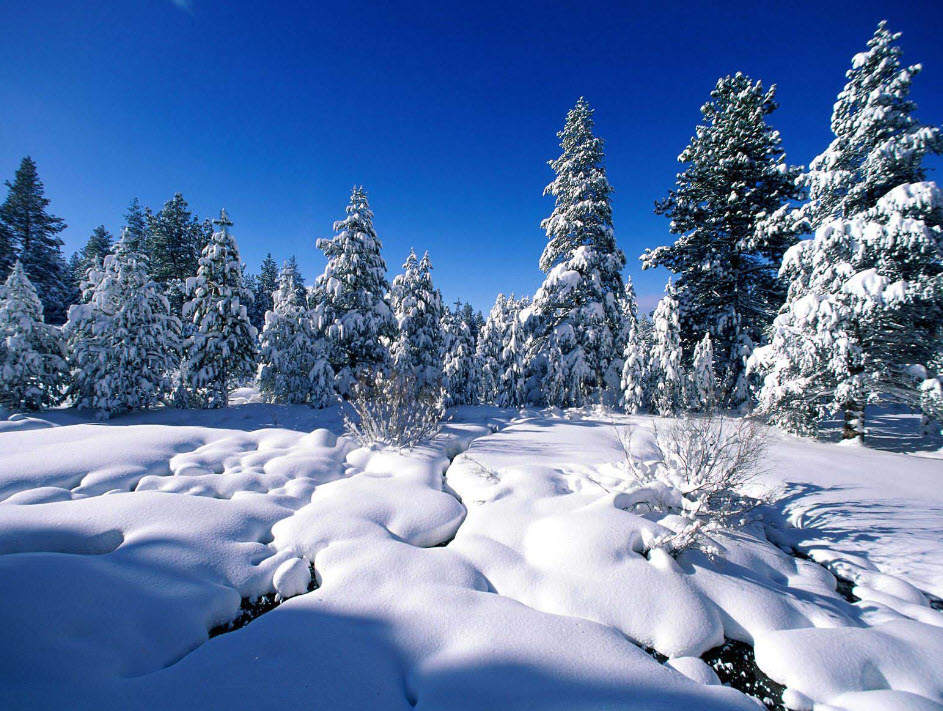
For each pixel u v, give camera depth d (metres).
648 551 3.49
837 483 5.69
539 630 2.53
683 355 15.66
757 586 3.20
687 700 2.07
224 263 14.47
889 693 2.20
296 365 16.78
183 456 5.50
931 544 3.93
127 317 12.55
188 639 2.45
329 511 4.13
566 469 5.73
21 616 2.14
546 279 15.48
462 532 4.05
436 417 8.09
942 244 8.40
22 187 28.06
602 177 14.97
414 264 19.39
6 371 11.48
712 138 15.34
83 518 3.46
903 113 9.86
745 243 14.35
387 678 2.15
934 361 9.52
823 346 9.27
